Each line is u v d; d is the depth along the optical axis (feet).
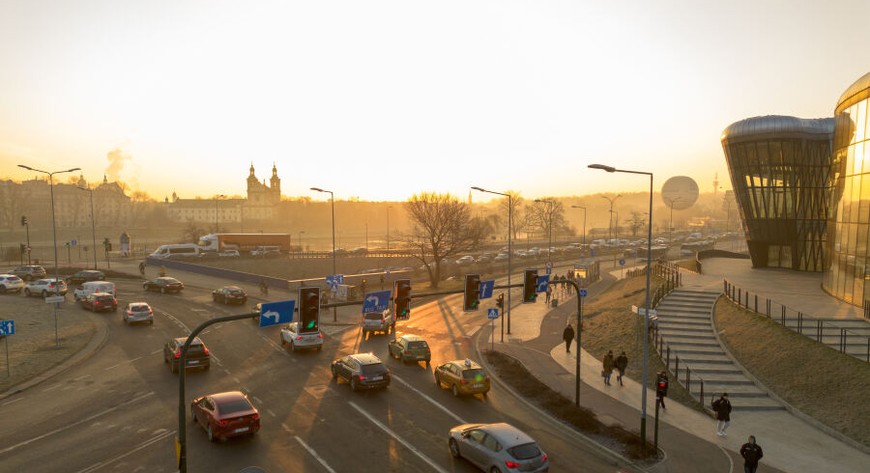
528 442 49.83
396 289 64.13
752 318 98.78
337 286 148.15
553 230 526.98
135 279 209.77
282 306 50.78
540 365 94.22
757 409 72.23
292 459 54.90
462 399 75.56
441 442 60.18
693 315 110.01
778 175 176.04
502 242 446.60
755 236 186.80
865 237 103.19
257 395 75.77
